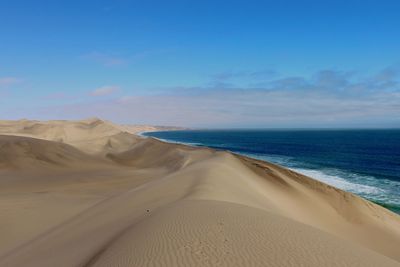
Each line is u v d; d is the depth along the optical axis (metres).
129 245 8.11
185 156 46.88
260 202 18.16
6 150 43.44
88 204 22.34
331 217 21.39
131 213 14.24
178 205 12.14
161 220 9.87
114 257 7.55
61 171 39.69
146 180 34.41
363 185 37.28
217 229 8.80
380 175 44.72
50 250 11.59
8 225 17.62
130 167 49.25
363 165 56.72
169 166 45.41
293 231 9.23
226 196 16.64
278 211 17.59
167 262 6.81
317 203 23.09
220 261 6.86
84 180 34.06
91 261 8.24
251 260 6.95
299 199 23.47
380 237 19.19
